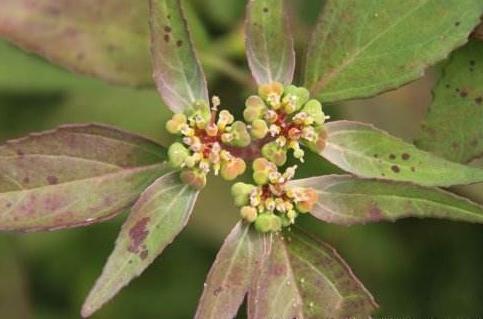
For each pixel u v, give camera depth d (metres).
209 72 0.28
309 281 0.23
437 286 0.31
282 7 0.23
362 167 0.23
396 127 0.28
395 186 0.22
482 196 0.27
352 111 0.28
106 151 0.23
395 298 0.31
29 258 0.31
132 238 0.22
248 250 0.22
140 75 0.27
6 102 0.30
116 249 0.22
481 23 0.23
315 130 0.23
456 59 0.24
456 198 0.22
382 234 0.31
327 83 0.23
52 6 0.26
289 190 0.22
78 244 0.31
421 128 0.24
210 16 0.30
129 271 0.22
